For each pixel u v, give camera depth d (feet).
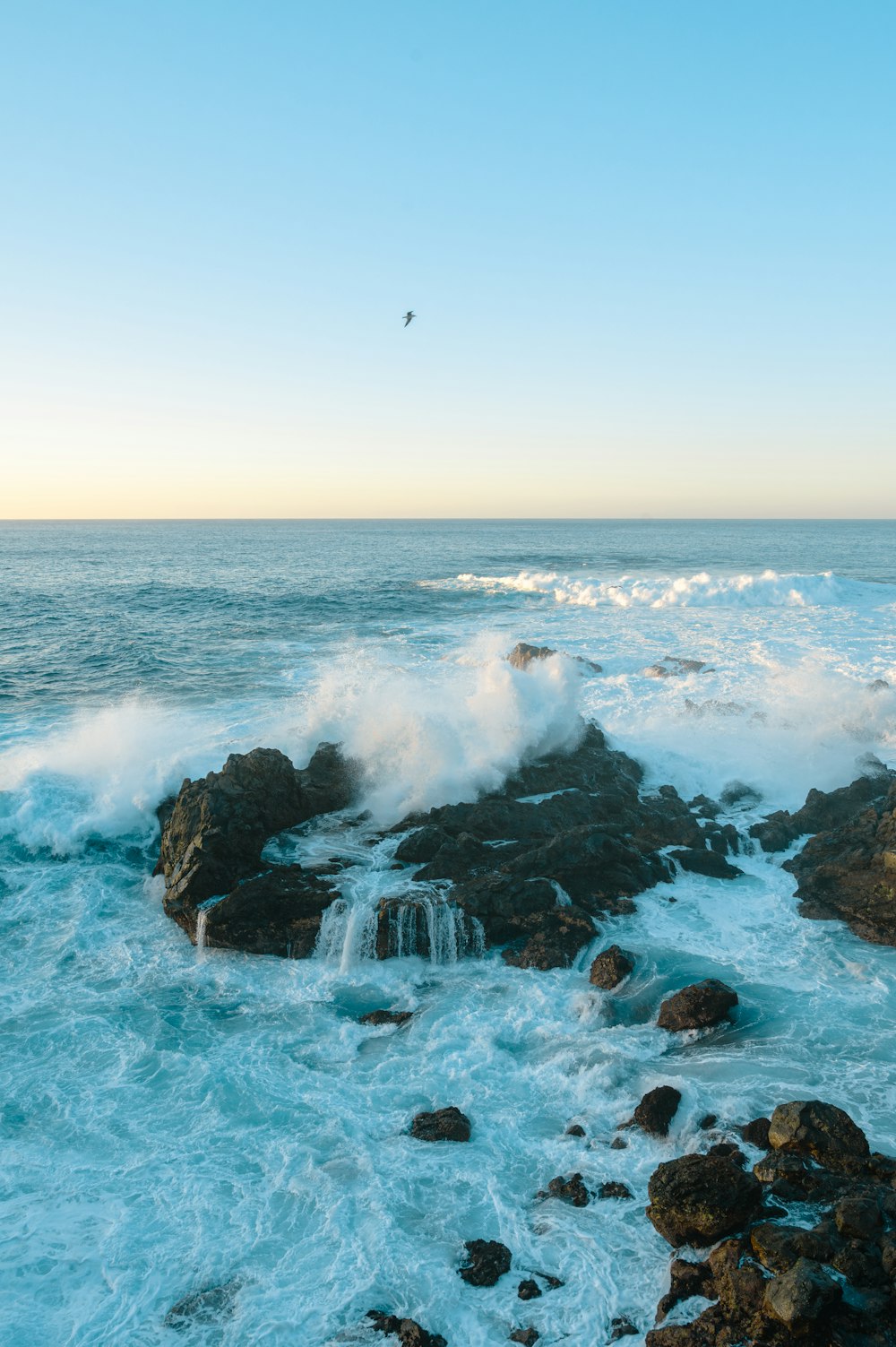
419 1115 30.76
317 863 48.26
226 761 56.13
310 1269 24.76
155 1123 30.86
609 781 58.08
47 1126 30.68
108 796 54.80
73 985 40.14
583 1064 33.53
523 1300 23.67
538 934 42.45
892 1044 34.12
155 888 49.21
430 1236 25.88
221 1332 22.84
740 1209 24.49
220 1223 26.37
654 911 45.60
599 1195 27.20
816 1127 27.22
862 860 46.16
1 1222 26.48
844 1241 23.36
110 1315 23.36
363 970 41.42
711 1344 21.22
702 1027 35.42
